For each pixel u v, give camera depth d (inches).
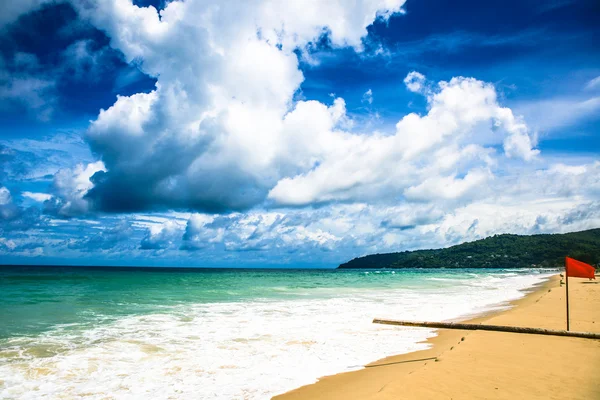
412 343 460.4
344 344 454.9
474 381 273.0
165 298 940.6
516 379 277.3
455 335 498.0
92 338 472.7
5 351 404.2
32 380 319.3
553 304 765.9
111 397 283.3
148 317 637.9
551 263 6013.8
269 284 1627.7
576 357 339.0
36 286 1257.4
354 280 2178.9
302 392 285.7
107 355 394.6
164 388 301.3
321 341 470.3
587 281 1681.8
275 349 428.1
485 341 406.0
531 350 365.1
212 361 377.1
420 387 260.5
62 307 740.7
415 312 726.5
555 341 405.4
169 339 473.1
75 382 315.0
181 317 641.6
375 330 542.0
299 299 957.2
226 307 779.4
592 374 289.1
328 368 354.3
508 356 342.3
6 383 311.1
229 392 290.7
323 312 717.9
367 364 367.2
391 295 1104.8
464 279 2349.9
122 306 772.6
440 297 1048.2
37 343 441.7
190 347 433.7
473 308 790.5
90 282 1486.2
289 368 354.3
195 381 317.4
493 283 1831.9
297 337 491.8
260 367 357.7
